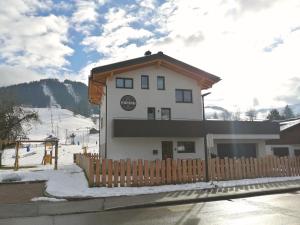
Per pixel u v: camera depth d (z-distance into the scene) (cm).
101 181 1431
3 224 860
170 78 2489
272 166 1789
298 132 3244
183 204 1128
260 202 1119
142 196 1235
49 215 970
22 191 1378
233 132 2412
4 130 3103
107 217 930
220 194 1249
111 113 2272
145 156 2270
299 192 1357
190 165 1570
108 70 2258
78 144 8706
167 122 2222
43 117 17075
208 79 2548
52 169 2219
